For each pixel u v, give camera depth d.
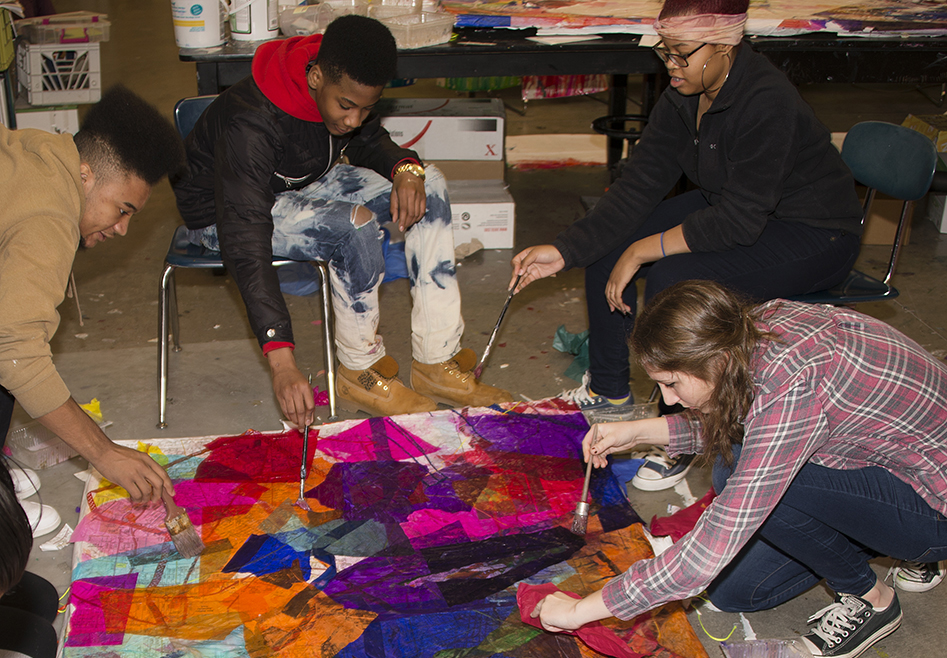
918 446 1.51
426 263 2.50
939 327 3.19
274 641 1.61
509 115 5.80
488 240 3.90
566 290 3.54
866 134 2.57
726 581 1.83
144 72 6.62
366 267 2.43
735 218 2.15
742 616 1.91
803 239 2.26
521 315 3.33
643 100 4.23
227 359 2.96
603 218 2.45
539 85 5.59
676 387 1.40
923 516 1.57
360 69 2.08
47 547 2.05
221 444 2.21
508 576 1.79
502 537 1.91
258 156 2.19
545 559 1.84
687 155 2.38
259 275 2.12
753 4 3.43
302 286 3.49
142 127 1.59
